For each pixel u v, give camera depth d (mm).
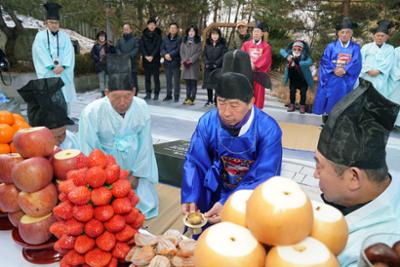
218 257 660
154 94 8055
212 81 1879
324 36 9203
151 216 2689
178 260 942
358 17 8953
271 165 1780
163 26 11484
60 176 1173
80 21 10359
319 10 9156
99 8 10070
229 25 8555
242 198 830
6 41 8430
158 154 3273
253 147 1805
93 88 9898
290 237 655
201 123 1915
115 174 1022
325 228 722
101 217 996
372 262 642
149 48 7703
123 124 2318
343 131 874
